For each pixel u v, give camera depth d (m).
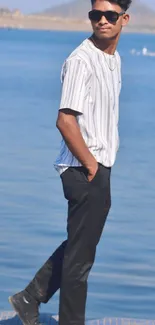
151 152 19.88
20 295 5.20
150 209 13.02
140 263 9.73
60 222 11.78
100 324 5.41
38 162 17.77
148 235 11.16
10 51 93.62
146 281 9.06
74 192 4.88
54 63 66.44
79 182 4.87
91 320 5.50
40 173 16.31
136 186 15.20
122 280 9.06
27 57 75.81
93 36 4.95
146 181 15.75
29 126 24.52
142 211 12.81
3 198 13.61
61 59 72.81
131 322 5.45
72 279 4.94
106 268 9.49
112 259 9.88
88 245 4.94
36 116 27.50
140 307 8.23
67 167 4.89
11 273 9.21
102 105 4.88
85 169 4.86
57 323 5.39
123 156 19.09
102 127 4.89
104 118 4.89
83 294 4.98
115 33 4.90
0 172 16.36
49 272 5.16
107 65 4.91
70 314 4.98
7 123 25.20
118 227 11.61
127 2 4.90
